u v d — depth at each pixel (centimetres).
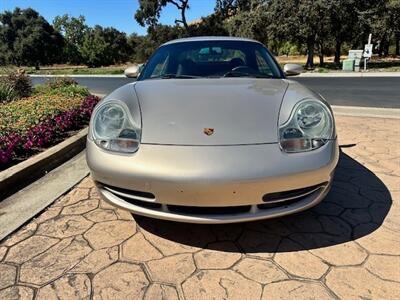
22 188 291
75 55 4881
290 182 179
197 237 213
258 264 186
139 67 330
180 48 308
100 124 202
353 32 2095
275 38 2102
